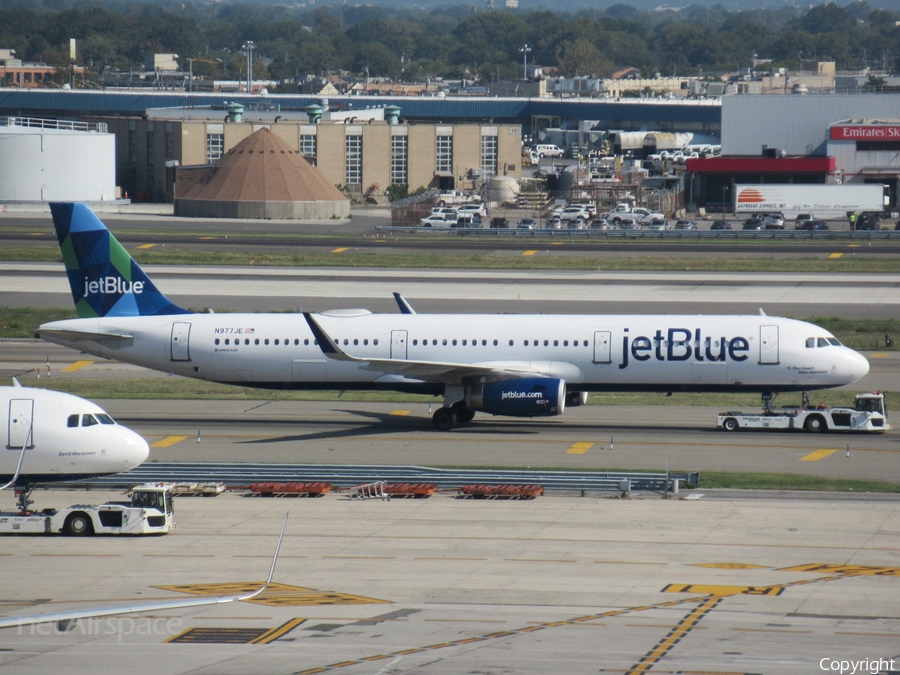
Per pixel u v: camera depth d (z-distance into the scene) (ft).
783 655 396.37
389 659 392.88
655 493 648.79
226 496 652.48
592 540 553.23
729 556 525.75
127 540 556.10
